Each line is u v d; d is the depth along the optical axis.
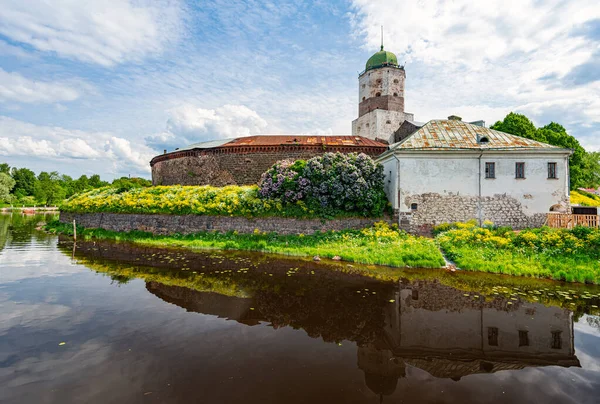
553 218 16.02
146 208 21.56
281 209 18.64
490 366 5.80
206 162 28.45
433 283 10.83
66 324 7.37
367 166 18.23
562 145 32.28
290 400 4.61
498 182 17.47
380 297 9.45
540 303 9.05
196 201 20.47
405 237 16.80
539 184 17.34
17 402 4.50
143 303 8.83
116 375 5.23
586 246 12.77
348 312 8.32
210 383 5.02
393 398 4.75
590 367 5.80
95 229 23.12
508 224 17.34
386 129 32.75
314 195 18.19
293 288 10.23
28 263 13.67
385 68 33.03
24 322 7.47
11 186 66.31
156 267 12.96
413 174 17.67
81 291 9.86
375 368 5.61
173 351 6.10
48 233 23.97
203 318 7.82
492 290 10.13
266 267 12.96
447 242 15.16
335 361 5.82
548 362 5.98
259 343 6.50
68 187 78.75
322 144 26.30
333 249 15.64
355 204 17.95
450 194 17.58
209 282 10.87
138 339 6.61
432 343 6.66
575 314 8.31
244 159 27.38
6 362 5.63
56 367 5.47
